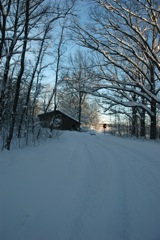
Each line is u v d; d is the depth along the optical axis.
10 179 5.45
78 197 5.12
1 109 12.47
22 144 13.53
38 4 12.68
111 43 25.20
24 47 11.66
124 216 4.34
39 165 7.41
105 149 13.98
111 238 3.57
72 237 3.52
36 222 3.82
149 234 3.74
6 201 4.28
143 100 30.91
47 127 23.91
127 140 21.02
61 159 9.11
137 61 28.86
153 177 7.02
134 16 23.19
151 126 25.61
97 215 4.32
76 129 55.28
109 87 25.14
